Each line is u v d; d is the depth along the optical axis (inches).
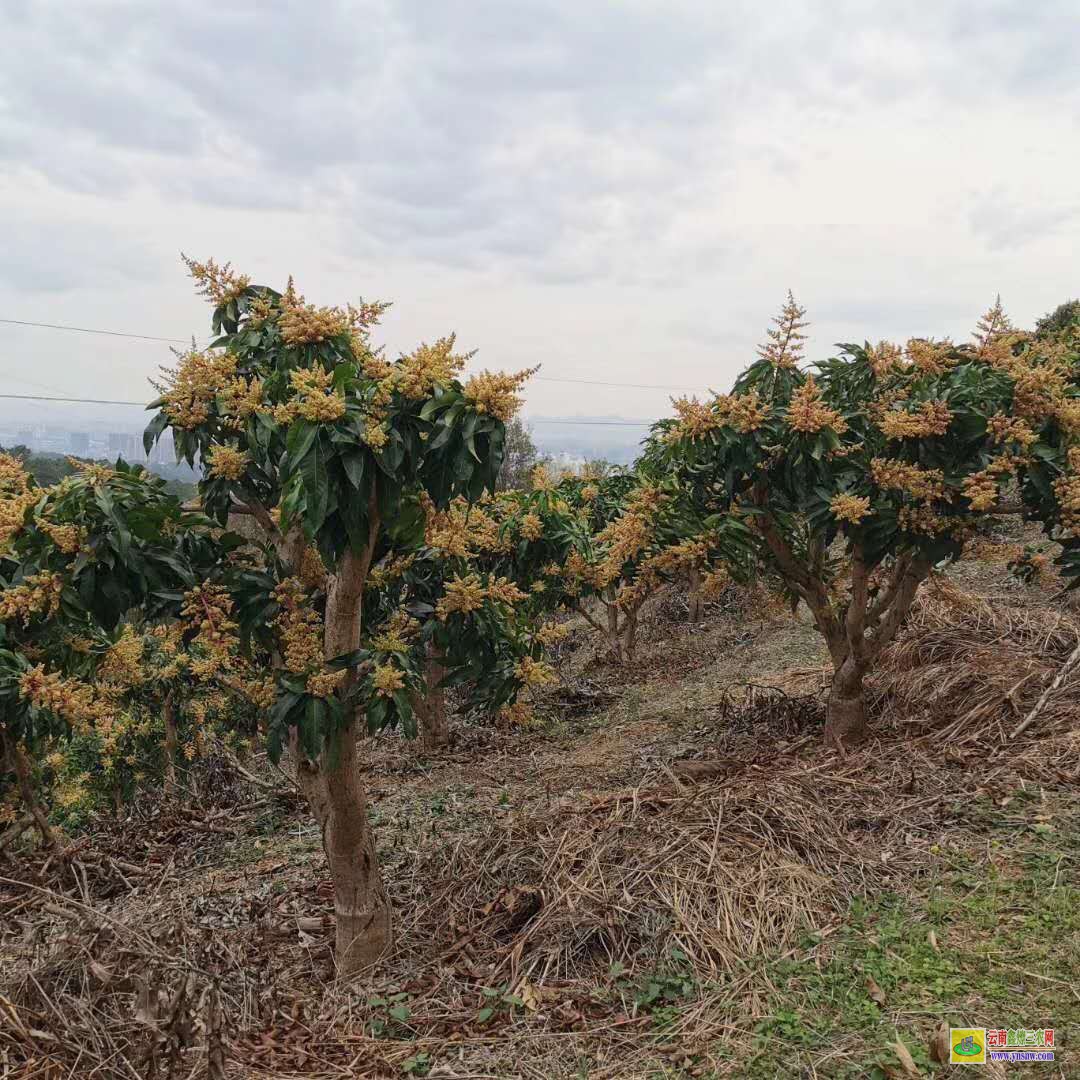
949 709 207.0
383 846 196.7
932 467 172.6
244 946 153.6
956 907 125.6
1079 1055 94.0
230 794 270.8
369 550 130.8
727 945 124.0
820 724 228.7
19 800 209.2
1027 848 137.7
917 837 147.6
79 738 291.0
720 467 185.9
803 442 171.3
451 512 161.2
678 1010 113.7
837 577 232.4
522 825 171.0
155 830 246.2
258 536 246.8
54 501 126.0
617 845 150.6
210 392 142.3
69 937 112.8
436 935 150.6
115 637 161.6
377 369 119.2
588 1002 119.3
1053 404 167.2
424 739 287.3
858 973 114.0
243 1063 112.7
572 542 262.4
